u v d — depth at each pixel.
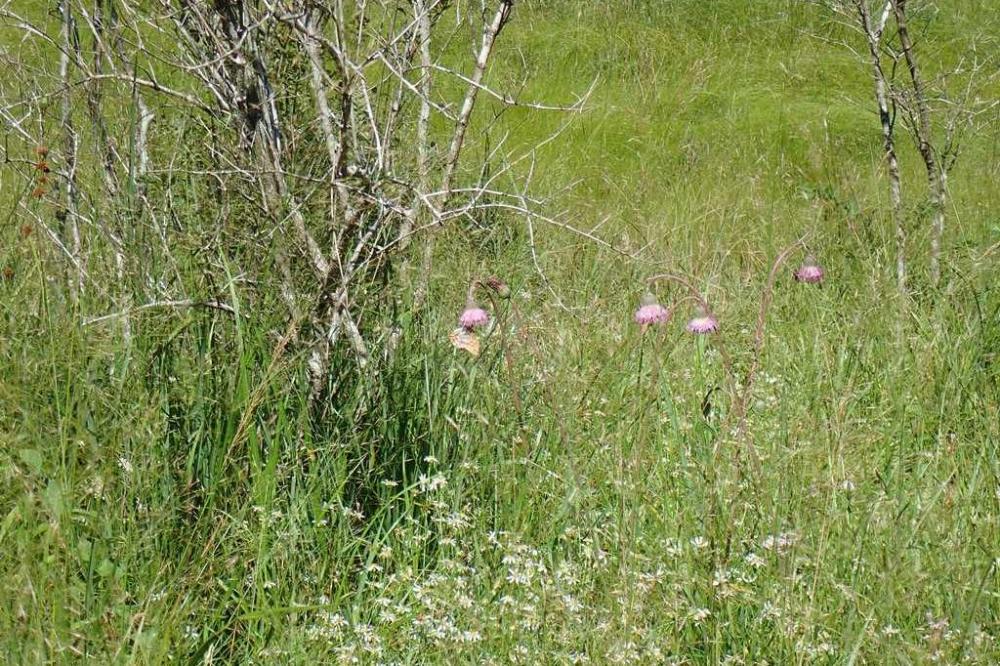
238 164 6.54
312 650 4.91
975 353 8.22
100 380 5.62
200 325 6.20
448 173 7.47
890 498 5.86
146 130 6.79
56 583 4.70
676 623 4.96
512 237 10.29
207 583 4.99
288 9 6.50
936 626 4.74
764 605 5.04
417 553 5.72
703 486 5.86
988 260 9.82
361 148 6.88
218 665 4.95
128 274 6.23
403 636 5.00
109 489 5.14
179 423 5.75
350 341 6.58
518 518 6.04
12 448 5.15
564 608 5.00
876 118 18.09
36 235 6.75
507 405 7.03
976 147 16.72
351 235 6.61
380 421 6.38
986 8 24.05
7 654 4.37
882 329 8.62
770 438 6.46
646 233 11.16
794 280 10.02
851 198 11.97
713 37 22.88
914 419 7.29
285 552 5.34
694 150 16.55
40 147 6.95
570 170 15.49
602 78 20.09
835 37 22.73
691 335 8.47
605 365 7.82
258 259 6.44
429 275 7.55
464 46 18.73
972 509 5.91
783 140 17.41
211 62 6.19
